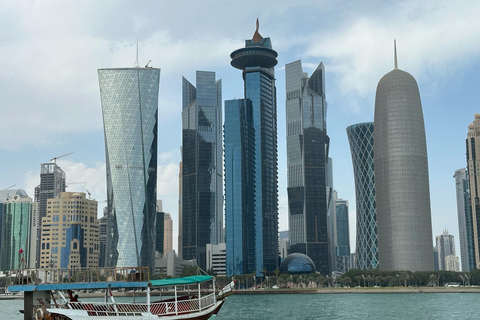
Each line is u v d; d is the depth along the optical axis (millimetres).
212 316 88000
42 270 78688
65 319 76375
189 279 82625
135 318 77000
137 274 80875
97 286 75875
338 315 162125
